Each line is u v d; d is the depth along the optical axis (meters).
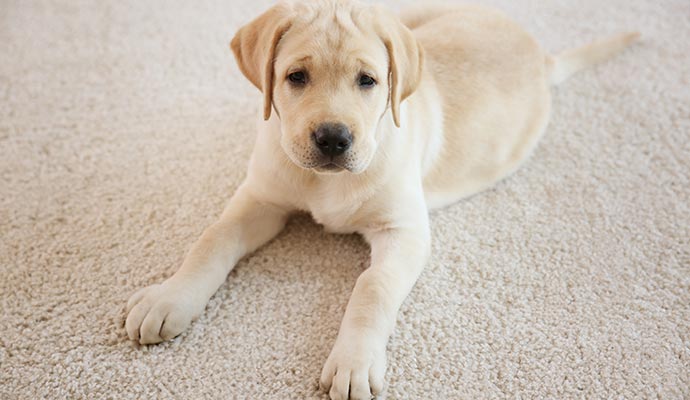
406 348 0.67
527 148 0.86
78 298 0.70
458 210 0.80
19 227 0.76
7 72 0.96
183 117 0.90
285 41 0.65
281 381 0.64
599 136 0.89
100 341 0.66
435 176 0.79
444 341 0.68
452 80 0.80
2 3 1.09
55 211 0.78
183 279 0.67
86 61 0.99
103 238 0.75
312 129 0.63
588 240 0.77
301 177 0.72
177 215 0.78
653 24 1.08
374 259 0.72
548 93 0.89
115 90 0.94
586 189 0.83
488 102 0.81
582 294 0.72
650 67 0.99
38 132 0.87
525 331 0.69
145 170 0.83
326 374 0.63
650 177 0.84
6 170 0.82
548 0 1.13
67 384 0.63
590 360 0.67
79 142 0.86
